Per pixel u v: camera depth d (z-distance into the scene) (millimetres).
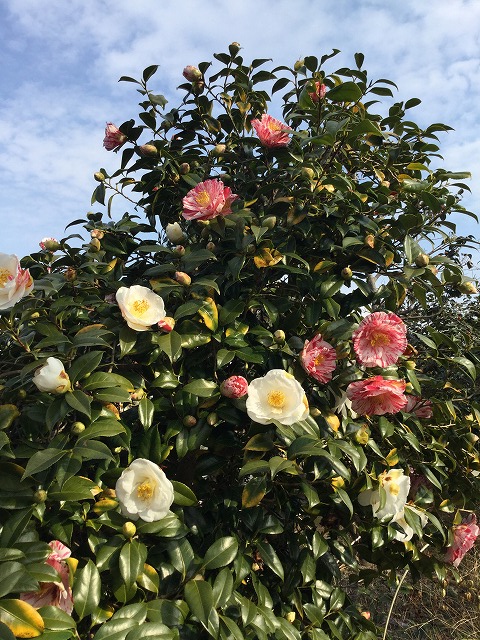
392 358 1722
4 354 1852
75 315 1826
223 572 1467
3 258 1529
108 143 2260
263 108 2396
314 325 1920
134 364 1729
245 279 1973
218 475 1894
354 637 1874
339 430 1797
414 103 2482
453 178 2295
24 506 1352
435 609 3174
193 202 1900
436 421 2119
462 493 2164
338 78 2316
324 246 1991
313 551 1691
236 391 1601
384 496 1732
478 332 2764
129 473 1414
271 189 2016
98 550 1398
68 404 1403
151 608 1367
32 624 1118
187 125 2395
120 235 2166
